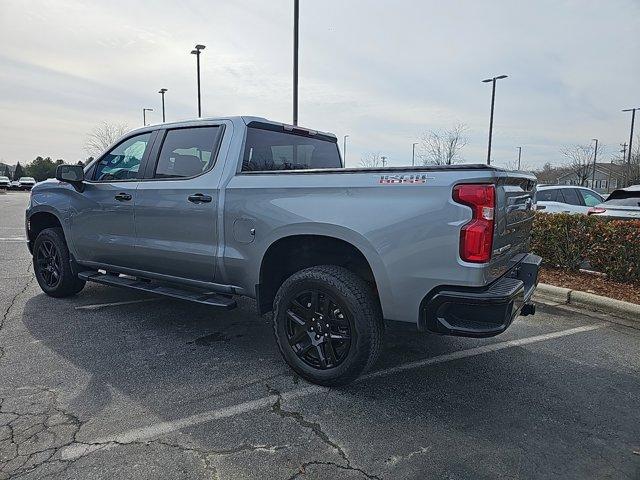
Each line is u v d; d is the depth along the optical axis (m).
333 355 3.14
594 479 2.29
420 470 2.33
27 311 4.85
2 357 3.64
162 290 4.11
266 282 3.54
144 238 4.14
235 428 2.68
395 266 2.82
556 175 55.34
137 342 4.02
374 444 2.55
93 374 3.36
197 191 3.72
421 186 2.73
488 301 2.61
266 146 3.93
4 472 2.24
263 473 2.28
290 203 3.21
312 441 2.57
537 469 2.36
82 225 4.73
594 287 5.90
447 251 2.66
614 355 3.90
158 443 2.51
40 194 5.25
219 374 3.40
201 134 3.88
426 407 2.98
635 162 44.19
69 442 2.50
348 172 3.00
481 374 3.50
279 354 3.81
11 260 7.85
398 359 3.77
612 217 7.33
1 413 2.79
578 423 2.81
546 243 6.97
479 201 2.59
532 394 3.18
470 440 2.61
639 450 2.54
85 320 4.59
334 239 3.13
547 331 4.51
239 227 3.49
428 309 2.76
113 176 4.53
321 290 3.12
